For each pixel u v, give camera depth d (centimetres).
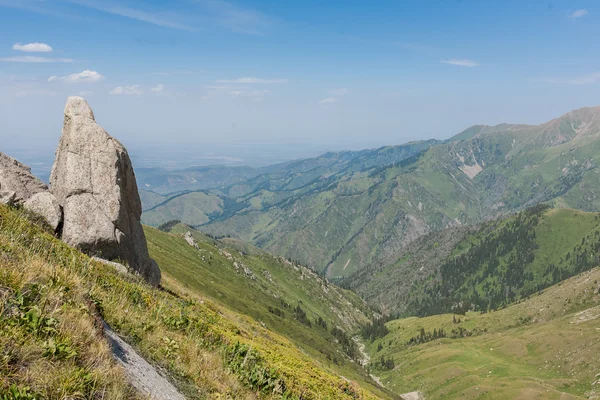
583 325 19238
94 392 640
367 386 13088
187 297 3425
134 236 2850
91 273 1457
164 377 979
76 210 2462
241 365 1464
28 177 2523
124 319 1142
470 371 18738
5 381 538
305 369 2756
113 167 2673
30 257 1041
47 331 685
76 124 2692
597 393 13675
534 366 17562
